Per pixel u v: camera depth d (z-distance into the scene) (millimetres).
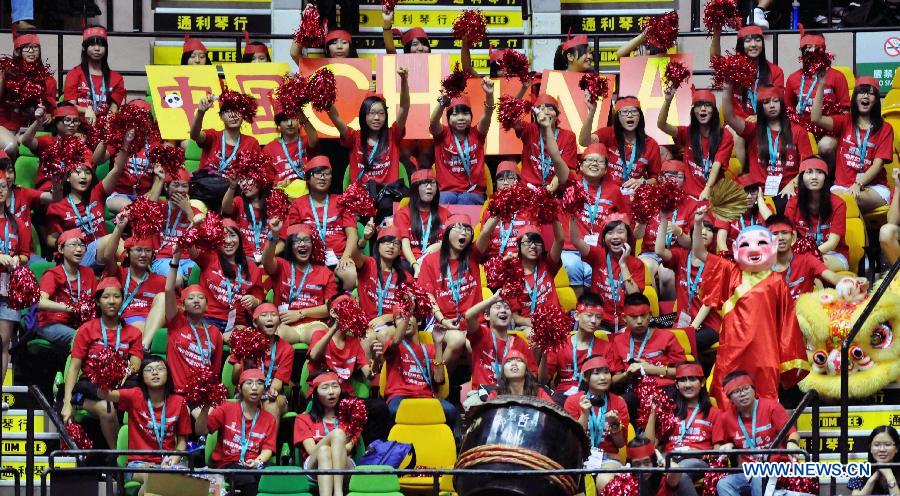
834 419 35281
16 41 42625
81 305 36094
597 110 42938
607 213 39625
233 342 34375
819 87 42219
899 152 43531
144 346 35844
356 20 46875
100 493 33094
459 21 42281
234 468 32625
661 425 33156
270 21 48781
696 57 47594
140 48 47875
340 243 38938
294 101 39906
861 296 35625
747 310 35219
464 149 41031
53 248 39312
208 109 42375
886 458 32656
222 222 36562
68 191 39688
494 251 38688
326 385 33281
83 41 43594
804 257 37000
